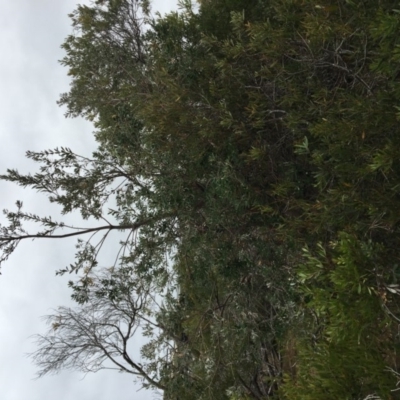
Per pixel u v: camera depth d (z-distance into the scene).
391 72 2.64
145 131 4.64
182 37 4.64
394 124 2.78
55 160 5.21
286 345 4.82
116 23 5.56
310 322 4.20
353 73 3.20
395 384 2.53
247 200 3.81
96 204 5.23
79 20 5.60
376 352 2.62
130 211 5.19
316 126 3.02
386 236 3.07
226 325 5.06
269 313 4.84
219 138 3.96
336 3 3.04
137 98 4.59
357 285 2.28
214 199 4.16
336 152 3.01
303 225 3.47
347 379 2.69
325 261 2.73
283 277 4.25
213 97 4.03
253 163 3.96
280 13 3.30
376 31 2.40
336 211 3.10
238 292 4.77
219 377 5.45
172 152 4.33
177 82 4.10
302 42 3.35
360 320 2.37
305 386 2.96
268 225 4.07
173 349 6.13
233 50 3.58
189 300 5.74
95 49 5.62
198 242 4.52
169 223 4.81
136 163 4.98
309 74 3.50
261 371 5.45
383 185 2.93
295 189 3.73
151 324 6.39
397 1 2.71
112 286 5.46
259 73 3.64
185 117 3.87
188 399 5.74
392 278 2.63
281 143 3.90
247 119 3.93
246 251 4.37
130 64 5.35
